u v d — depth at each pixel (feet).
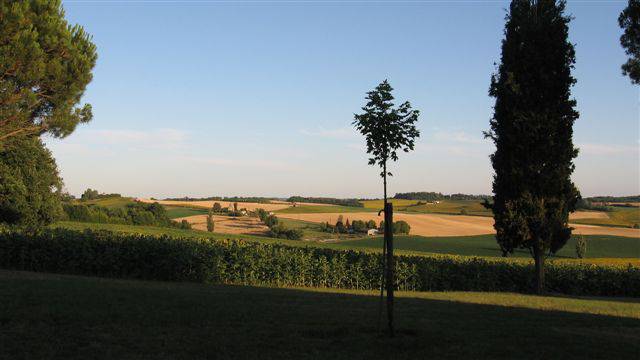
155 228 188.24
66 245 63.72
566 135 74.13
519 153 74.54
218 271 63.52
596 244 229.25
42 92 56.80
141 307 35.37
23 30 51.90
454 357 25.85
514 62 75.20
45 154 147.13
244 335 28.71
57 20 56.13
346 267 70.64
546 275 81.66
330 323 33.30
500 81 76.64
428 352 26.50
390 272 29.99
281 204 407.44
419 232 279.69
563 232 73.92
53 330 27.63
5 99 52.06
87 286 45.03
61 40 55.98
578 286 82.28
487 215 348.38
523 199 73.46
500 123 76.69
